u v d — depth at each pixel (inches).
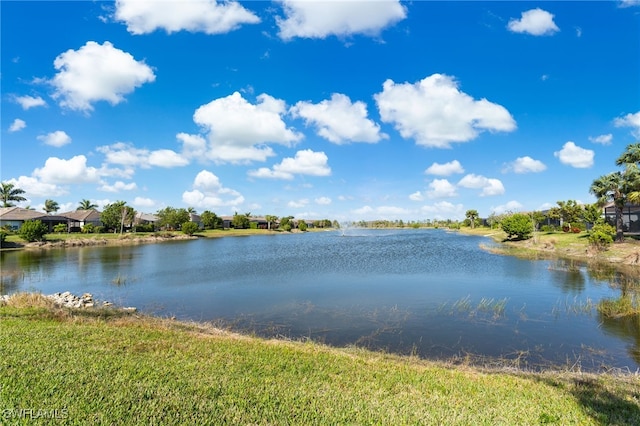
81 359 278.8
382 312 614.2
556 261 1195.3
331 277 995.9
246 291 808.9
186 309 650.2
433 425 200.5
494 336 488.1
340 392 241.1
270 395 229.5
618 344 455.2
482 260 1331.2
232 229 4074.8
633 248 1211.9
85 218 3068.4
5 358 275.4
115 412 199.2
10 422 185.2
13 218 2503.7
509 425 203.3
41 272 1099.9
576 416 217.5
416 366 329.1
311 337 484.7
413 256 1525.6
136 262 1348.4
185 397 220.5
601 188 1357.0
